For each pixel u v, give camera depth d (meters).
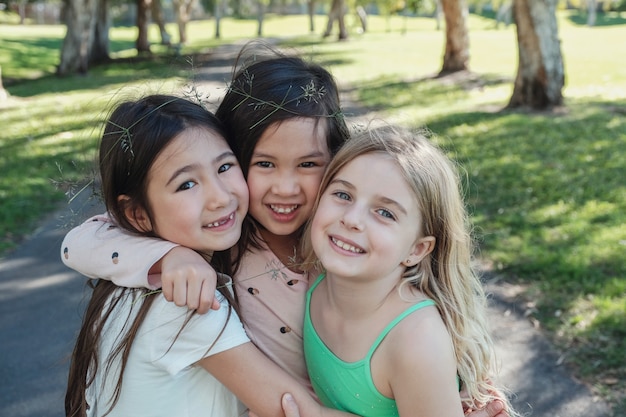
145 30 29.28
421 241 1.61
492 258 5.17
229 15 69.50
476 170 7.82
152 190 1.55
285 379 1.56
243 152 1.70
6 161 8.72
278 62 1.79
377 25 56.62
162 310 1.53
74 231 1.70
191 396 1.61
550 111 11.93
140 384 1.57
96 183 1.80
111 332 1.60
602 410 3.34
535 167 7.89
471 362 1.70
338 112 1.77
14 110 13.57
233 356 1.54
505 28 51.19
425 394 1.49
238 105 1.71
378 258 1.52
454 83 16.75
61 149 9.34
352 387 1.59
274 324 1.76
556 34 12.10
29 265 5.41
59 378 3.80
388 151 1.57
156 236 1.61
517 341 3.99
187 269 1.49
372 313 1.58
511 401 3.42
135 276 1.54
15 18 60.06
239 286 1.76
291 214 1.73
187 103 1.64
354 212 1.53
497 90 15.23
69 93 16.09
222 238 1.59
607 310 4.22
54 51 30.50
